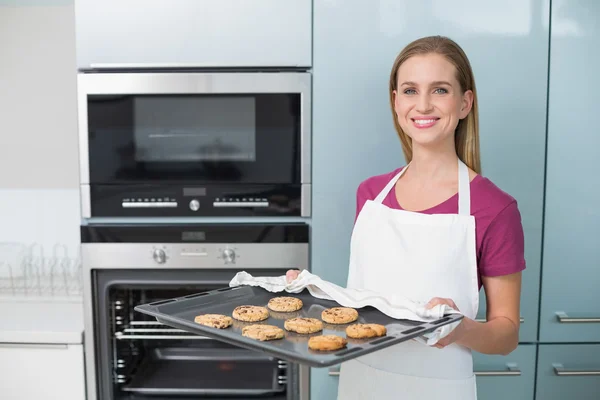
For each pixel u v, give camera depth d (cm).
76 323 197
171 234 184
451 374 124
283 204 185
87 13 180
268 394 192
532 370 188
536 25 179
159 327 199
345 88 181
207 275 187
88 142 182
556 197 184
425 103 121
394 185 138
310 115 182
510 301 124
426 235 126
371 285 133
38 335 190
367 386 130
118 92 180
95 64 180
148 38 180
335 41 180
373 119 182
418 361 125
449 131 124
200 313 128
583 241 185
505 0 178
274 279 140
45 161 232
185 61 181
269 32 180
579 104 181
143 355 203
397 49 180
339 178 184
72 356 191
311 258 187
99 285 188
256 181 184
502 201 123
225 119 182
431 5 179
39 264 241
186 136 182
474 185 126
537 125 182
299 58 180
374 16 179
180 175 184
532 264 185
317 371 188
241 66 180
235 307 133
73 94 229
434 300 111
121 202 184
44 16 226
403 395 126
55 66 228
